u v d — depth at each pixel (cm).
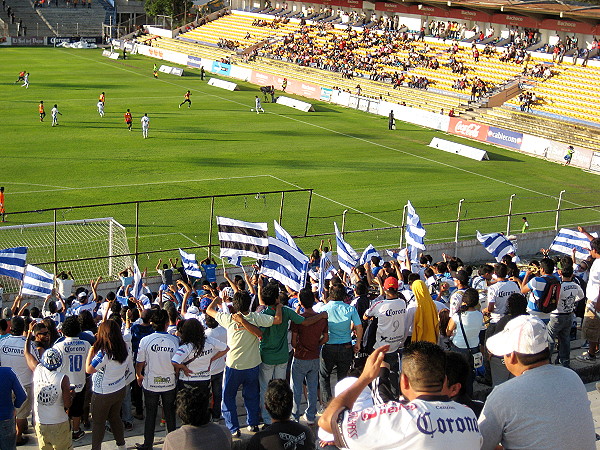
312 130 6925
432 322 1328
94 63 10750
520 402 681
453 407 646
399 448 623
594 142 6400
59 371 1185
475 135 6825
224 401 1285
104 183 4850
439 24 9544
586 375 1507
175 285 2441
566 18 7831
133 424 1446
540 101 7394
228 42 11238
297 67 9781
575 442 679
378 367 657
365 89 8644
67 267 3300
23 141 5950
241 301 1234
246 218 4212
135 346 1447
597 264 1488
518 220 4425
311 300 1311
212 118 7256
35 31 13200
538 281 1428
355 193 4853
